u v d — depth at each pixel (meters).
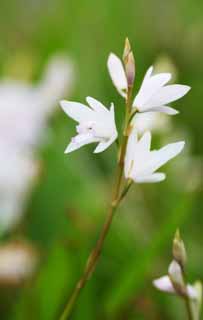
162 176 0.50
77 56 1.31
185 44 1.28
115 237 0.92
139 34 1.36
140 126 0.86
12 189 0.94
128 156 0.50
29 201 0.96
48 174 0.98
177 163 1.00
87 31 1.37
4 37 1.48
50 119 1.12
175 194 0.99
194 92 1.20
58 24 1.38
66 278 0.81
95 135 0.48
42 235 0.96
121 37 1.36
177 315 0.85
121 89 0.51
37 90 1.15
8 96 1.09
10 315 0.86
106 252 0.91
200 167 1.01
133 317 0.85
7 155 0.96
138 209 0.98
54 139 1.07
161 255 0.93
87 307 0.81
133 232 0.94
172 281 0.54
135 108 0.49
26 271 0.86
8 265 0.85
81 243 0.83
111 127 0.49
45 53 1.32
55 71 1.15
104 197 0.98
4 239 0.95
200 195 0.94
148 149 0.50
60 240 0.83
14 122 1.05
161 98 0.49
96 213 0.92
